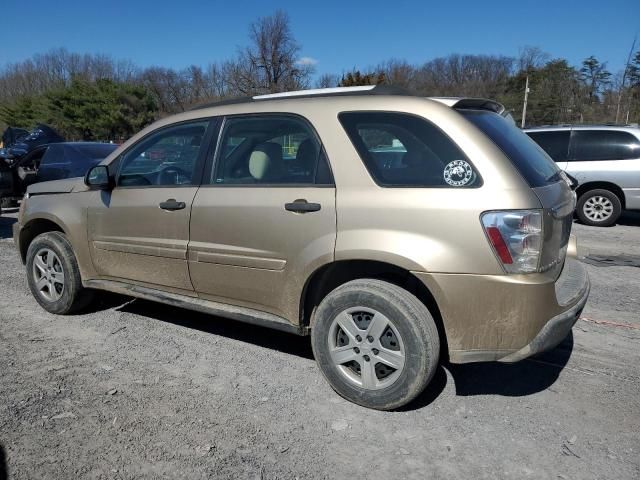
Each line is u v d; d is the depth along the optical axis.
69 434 2.95
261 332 4.43
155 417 3.13
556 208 2.99
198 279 3.79
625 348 4.12
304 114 3.39
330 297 3.25
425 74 57.75
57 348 4.07
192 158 3.89
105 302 5.11
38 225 4.93
